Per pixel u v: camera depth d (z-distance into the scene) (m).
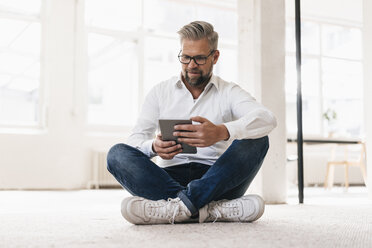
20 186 5.54
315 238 1.27
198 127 1.48
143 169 1.58
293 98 7.19
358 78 6.86
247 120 1.55
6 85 5.88
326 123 7.12
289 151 7.05
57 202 3.22
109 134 6.19
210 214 1.62
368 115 3.35
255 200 1.60
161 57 6.72
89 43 6.26
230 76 7.12
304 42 6.95
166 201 1.59
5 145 5.51
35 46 5.94
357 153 7.42
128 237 1.27
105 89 6.46
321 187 6.66
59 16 5.88
